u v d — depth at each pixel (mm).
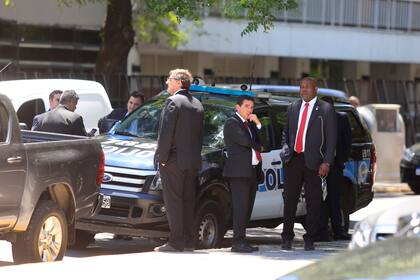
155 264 21391
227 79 51312
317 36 70688
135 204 24875
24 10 54094
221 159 26094
